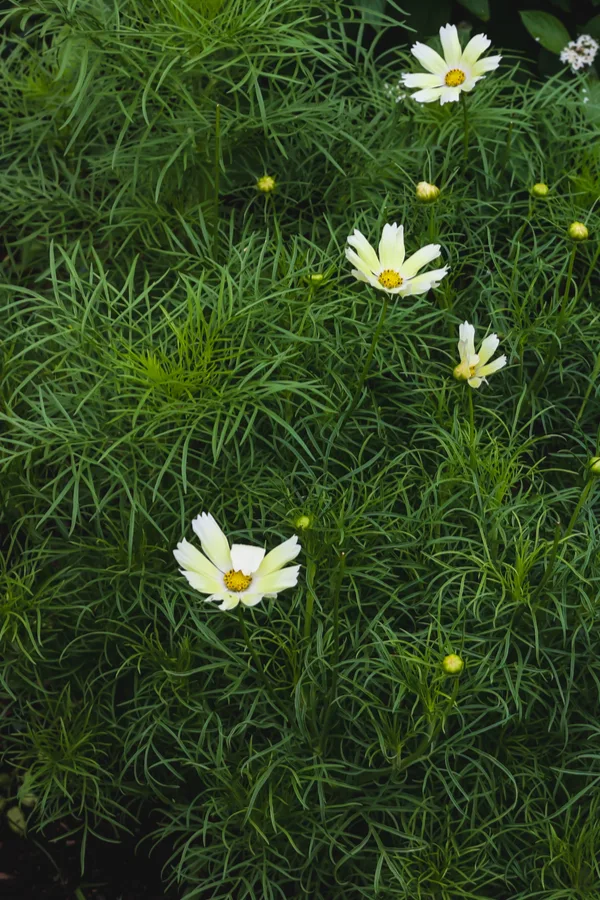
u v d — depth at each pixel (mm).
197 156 1101
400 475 1044
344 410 1036
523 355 1089
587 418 1080
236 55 1090
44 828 1065
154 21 1079
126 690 1042
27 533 1047
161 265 1106
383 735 975
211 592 889
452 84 1071
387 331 1039
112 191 1109
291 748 969
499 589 978
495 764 984
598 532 994
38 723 1048
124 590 1019
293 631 996
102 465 983
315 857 989
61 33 1106
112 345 974
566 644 986
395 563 992
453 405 1061
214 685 1016
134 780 1038
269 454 1032
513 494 1058
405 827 964
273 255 1098
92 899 1042
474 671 980
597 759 995
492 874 965
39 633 987
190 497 1014
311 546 964
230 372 975
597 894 953
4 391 1035
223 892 1025
